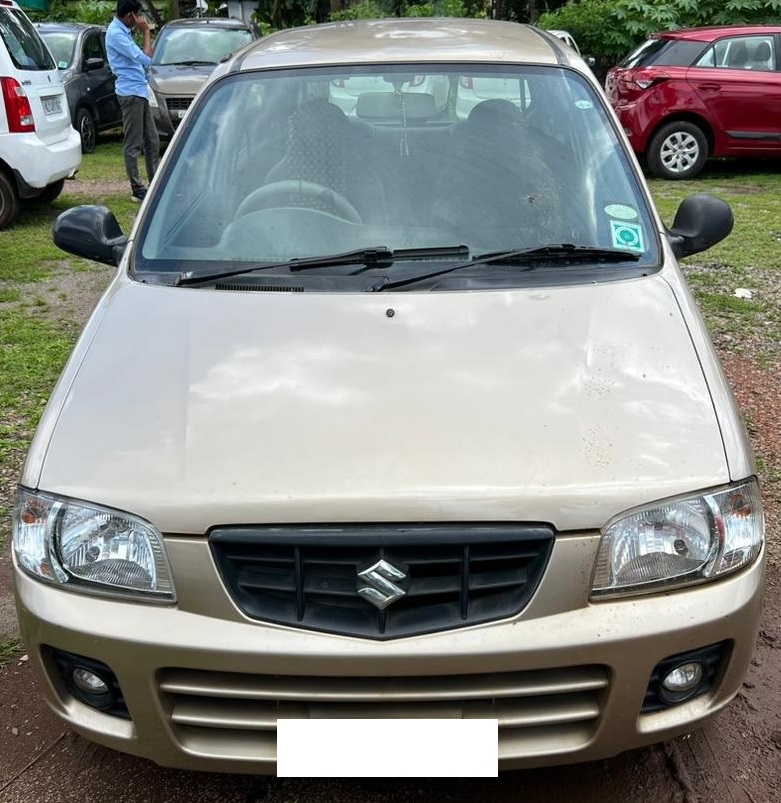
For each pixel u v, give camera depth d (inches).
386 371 91.4
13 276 278.5
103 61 555.5
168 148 126.7
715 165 496.4
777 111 430.6
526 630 76.8
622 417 86.2
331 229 116.3
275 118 127.3
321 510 77.9
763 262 286.2
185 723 80.7
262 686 78.4
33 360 211.8
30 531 84.1
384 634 76.5
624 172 121.8
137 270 112.8
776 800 93.6
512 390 88.7
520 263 110.0
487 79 128.6
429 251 112.2
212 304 103.7
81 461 84.7
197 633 77.6
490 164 121.9
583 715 79.9
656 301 103.7
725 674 83.3
